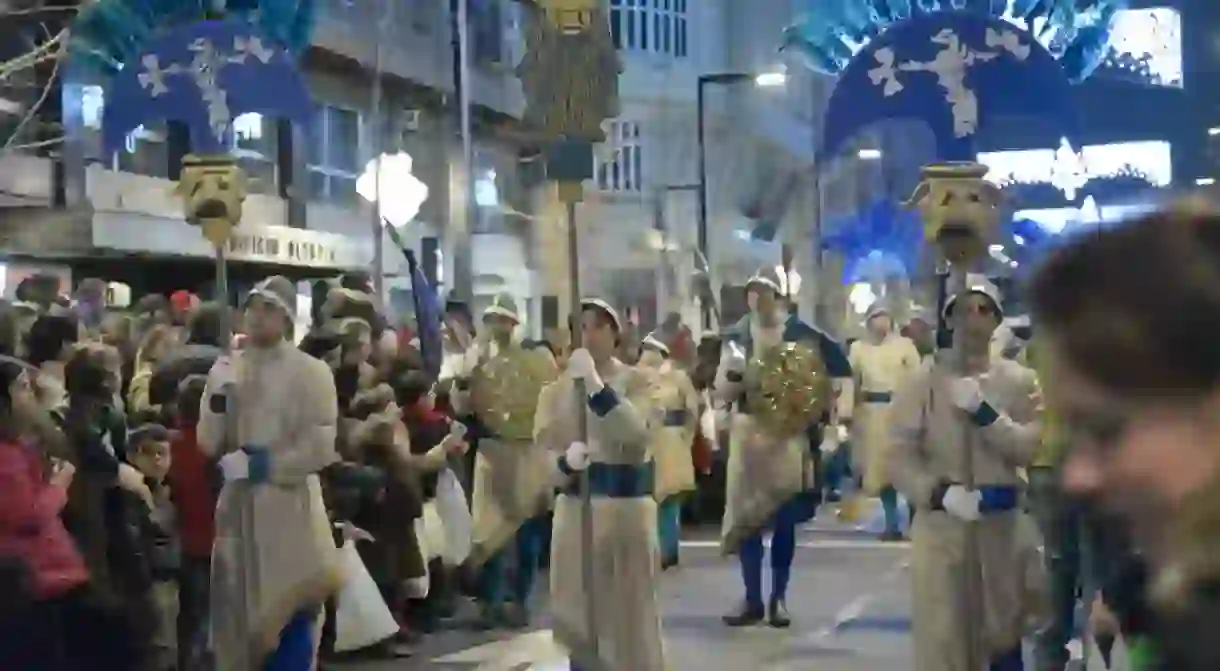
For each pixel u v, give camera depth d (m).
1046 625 5.95
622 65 6.25
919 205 5.91
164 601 6.72
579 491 6.36
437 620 9.06
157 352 8.09
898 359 11.14
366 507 8.13
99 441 5.81
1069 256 1.29
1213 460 1.25
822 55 6.69
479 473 9.13
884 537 11.75
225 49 6.89
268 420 6.05
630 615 6.28
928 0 6.48
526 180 21.69
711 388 12.22
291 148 17.02
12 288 12.46
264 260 14.23
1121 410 1.26
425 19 20.94
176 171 14.35
